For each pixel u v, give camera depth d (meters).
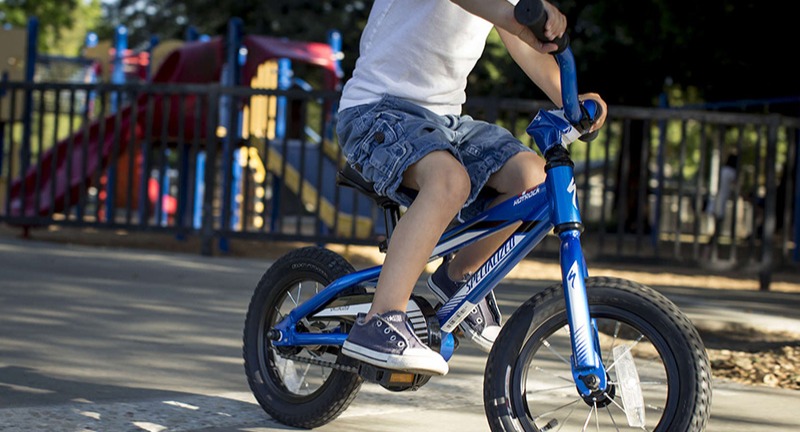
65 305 5.44
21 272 6.73
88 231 11.56
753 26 12.93
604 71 15.92
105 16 36.03
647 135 8.31
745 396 3.83
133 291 6.12
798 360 4.54
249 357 3.34
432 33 2.92
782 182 17.22
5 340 4.38
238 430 3.10
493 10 2.63
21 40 13.80
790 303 7.13
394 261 2.77
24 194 9.60
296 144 10.68
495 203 2.90
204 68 11.02
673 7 12.74
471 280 2.87
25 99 9.73
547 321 2.72
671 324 2.54
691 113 8.29
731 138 25.14
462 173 2.77
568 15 16.05
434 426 3.21
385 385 2.86
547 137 2.73
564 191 2.67
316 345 3.12
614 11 13.68
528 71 3.11
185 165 11.43
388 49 2.97
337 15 28.08
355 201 8.59
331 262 3.23
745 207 19.19
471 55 2.99
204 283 6.68
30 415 3.09
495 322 3.04
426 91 2.96
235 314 5.46
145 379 3.77
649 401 3.47
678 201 8.40
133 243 10.33
